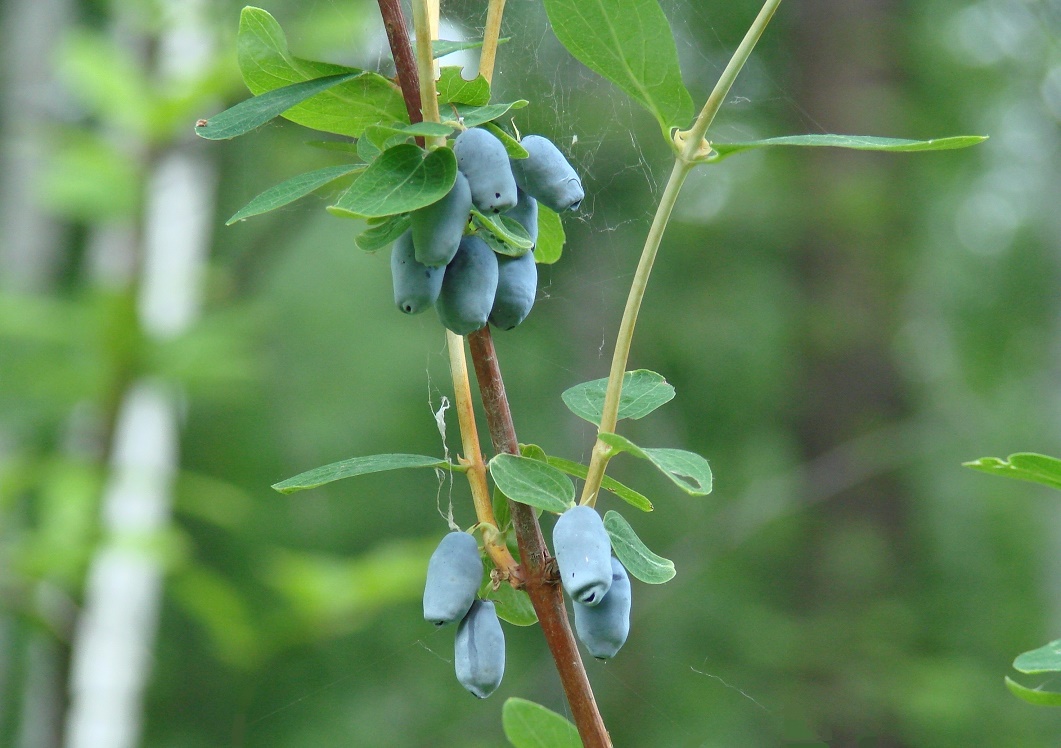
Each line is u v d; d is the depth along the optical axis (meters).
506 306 1.72
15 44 7.04
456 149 1.59
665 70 1.61
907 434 11.04
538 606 1.70
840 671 9.77
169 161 5.39
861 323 11.16
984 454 11.48
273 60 1.81
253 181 6.98
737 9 9.16
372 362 12.46
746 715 9.58
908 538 10.98
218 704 9.83
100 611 5.50
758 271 11.77
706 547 10.33
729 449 11.69
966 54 12.14
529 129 4.54
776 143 1.59
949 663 10.03
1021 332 12.95
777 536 10.86
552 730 1.89
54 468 4.71
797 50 11.70
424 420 11.78
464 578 1.66
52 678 4.82
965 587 11.03
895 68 11.84
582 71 6.04
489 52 1.80
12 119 6.87
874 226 11.09
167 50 5.48
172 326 5.24
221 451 10.61
